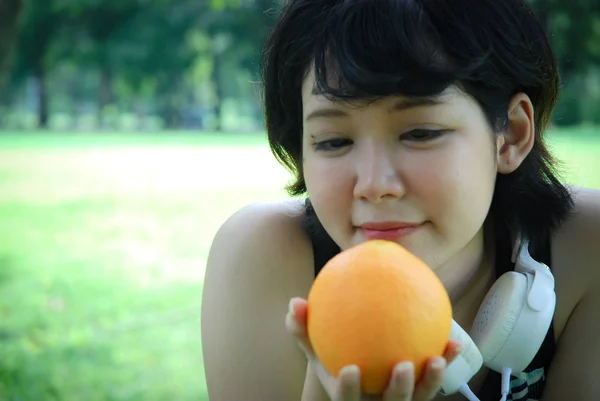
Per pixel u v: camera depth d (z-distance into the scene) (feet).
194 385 13.28
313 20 4.83
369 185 4.37
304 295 5.74
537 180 5.51
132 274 22.57
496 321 4.75
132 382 13.38
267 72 5.49
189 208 36.99
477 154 4.60
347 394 3.48
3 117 160.86
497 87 4.70
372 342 3.49
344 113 4.46
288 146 5.62
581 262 5.58
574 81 95.50
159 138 112.68
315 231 5.74
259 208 6.15
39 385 13.07
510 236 5.54
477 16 4.65
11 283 21.47
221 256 5.90
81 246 27.50
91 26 135.03
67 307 18.67
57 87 179.52
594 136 78.18
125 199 40.78
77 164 63.62
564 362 5.51
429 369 3.51
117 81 158.10
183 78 152.56
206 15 129.80
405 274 3.58
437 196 4.41
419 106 4.35
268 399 5.48
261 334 5.56
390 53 4.37
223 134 130.72
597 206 5.84
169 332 16.53
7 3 23.12
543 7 34.65
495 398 5.40
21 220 34.06
